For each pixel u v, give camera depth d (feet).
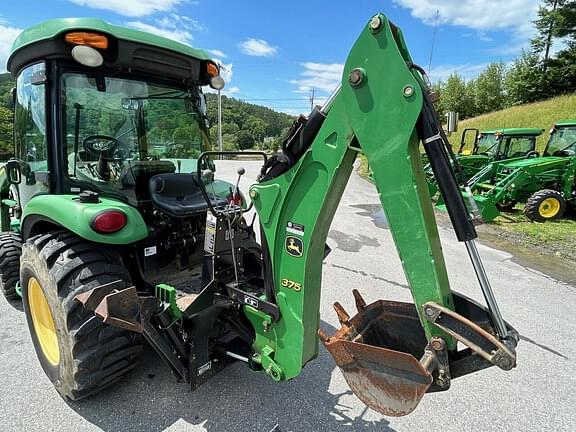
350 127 4.88
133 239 7.14
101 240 6.79
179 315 6.69
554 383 8.55
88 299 6.06
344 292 13.26
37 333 8.34
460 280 14.82
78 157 8.06
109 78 8.22
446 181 4.40
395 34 4.43
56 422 6.89
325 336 5.55
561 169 26.58
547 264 17.13
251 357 6.97
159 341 6.59
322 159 5.27
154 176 8.21
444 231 22.93
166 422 7.00
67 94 7.75
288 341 6.25
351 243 19.65
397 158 4.51
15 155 9.95
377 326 6.35
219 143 54.90
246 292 6.77
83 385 6.82
